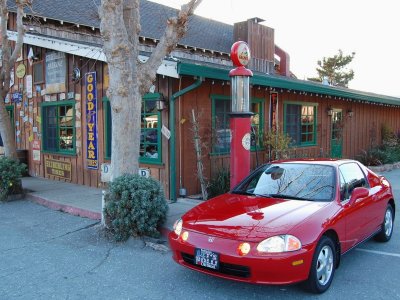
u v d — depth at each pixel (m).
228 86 10.12
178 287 4.53
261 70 17.84
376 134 18.03
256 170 5.93
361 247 5.98
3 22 9.57
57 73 11.79
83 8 16.23
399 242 6.24
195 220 4.60
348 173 5.50
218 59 19.44
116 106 6.45
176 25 6.66
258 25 17.67
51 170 12.49
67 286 4.61
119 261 5.41
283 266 3.85
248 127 7.31
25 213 8.38
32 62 12.90
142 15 18.30
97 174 10.73
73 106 11.35
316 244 4.10
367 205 5.37
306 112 13.41
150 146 9.47
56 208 8.71
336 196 4.88
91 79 10.65
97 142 10.68
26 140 13.56
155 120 9.26
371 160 15.07
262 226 4.16
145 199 6.11
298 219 4.24
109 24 6.23
